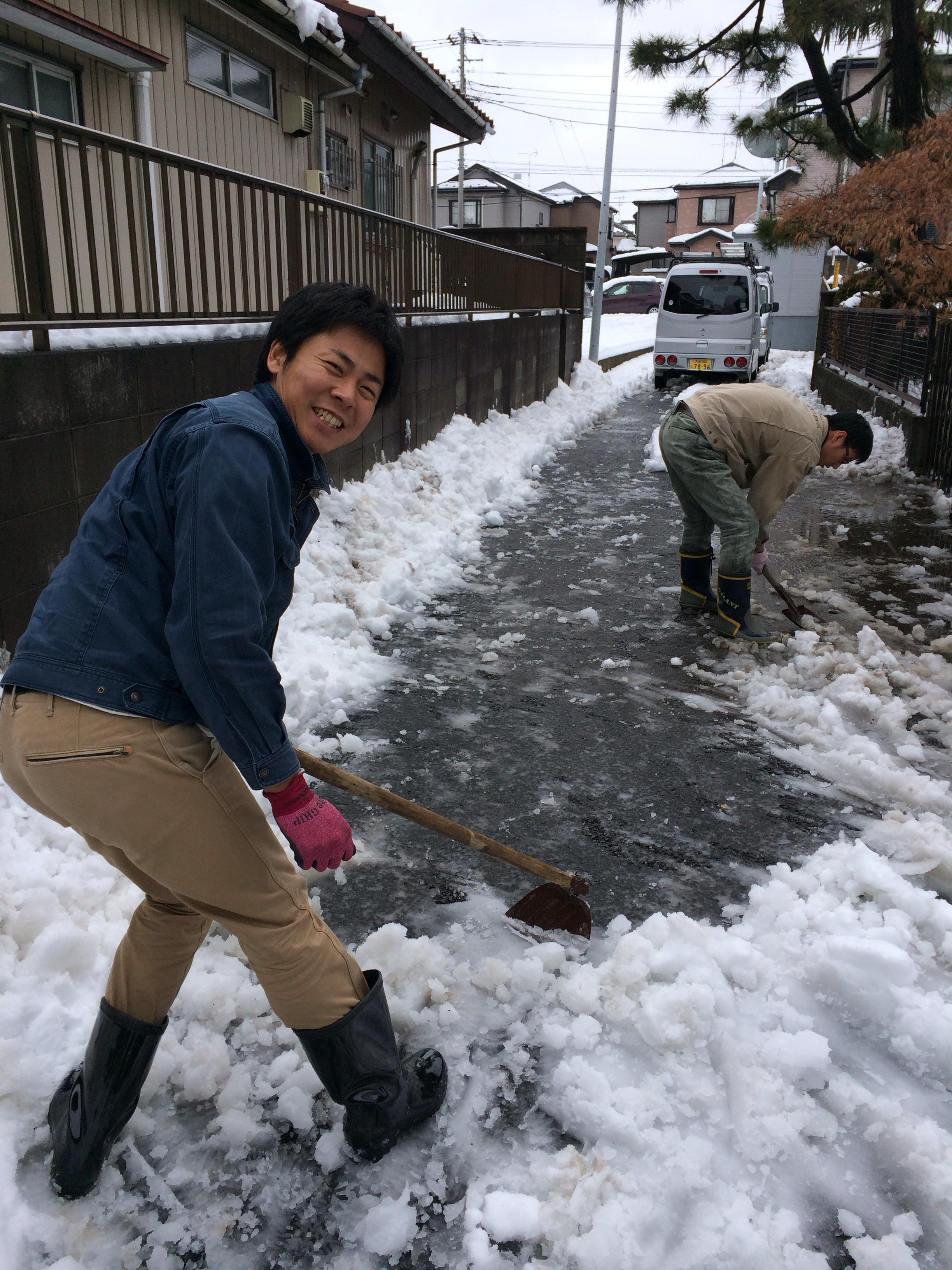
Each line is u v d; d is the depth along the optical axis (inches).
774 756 151.3
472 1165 79.0
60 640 61.1
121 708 60.7
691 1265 70.4
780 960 103.0
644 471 398.9
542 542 283.3
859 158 524.4
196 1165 78.4
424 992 97.0
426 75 496.7
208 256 265.6
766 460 191.5
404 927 106.3
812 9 466.3
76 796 60.9
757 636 196.4
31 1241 70.5
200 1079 84.6
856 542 281.0
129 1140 79.4
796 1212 75.8
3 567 139.6
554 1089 86.6
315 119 443.5
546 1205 74.2
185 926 72.4
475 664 187.3
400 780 141.6
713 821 132.0
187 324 188.1
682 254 843.4
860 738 152.3
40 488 145.9
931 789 137.1
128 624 61.2
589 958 103.3
